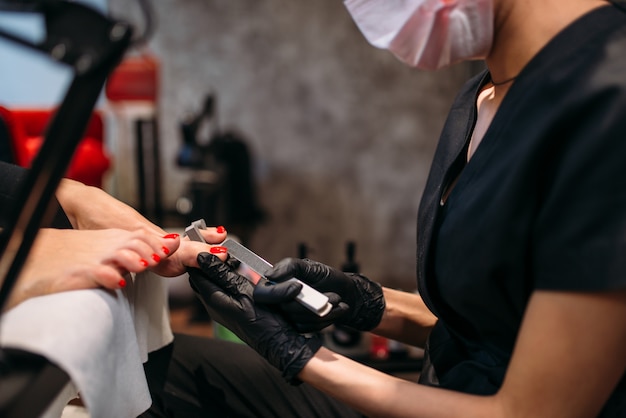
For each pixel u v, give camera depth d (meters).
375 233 4.02
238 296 0.78
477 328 0.76
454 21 0.67
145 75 3.63
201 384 0.98
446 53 0.70
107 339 0.63
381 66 3.89
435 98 3.89
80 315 0.60
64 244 0.78
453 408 0.68
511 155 0.66
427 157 3.96
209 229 0.96
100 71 0.45
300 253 1.90
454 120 0.88
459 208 0.71
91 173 2.72
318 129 3.99
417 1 0.67
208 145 3.61
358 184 4.00
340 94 3.95
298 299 0.74
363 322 0.94
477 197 0.69
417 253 0.85
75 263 0.72
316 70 3.94
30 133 2.88
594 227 0.60
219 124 4.04
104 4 3.82
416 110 3.91
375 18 0.71
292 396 0.97
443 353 0.85
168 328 0.95
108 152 3.79
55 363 0.55
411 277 3.96
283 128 4.01
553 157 0.63
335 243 4.03
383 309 0.95
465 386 0.76
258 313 0.76
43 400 0.53
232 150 3.94
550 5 0.68
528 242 0.65
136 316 0.82
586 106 0.61
